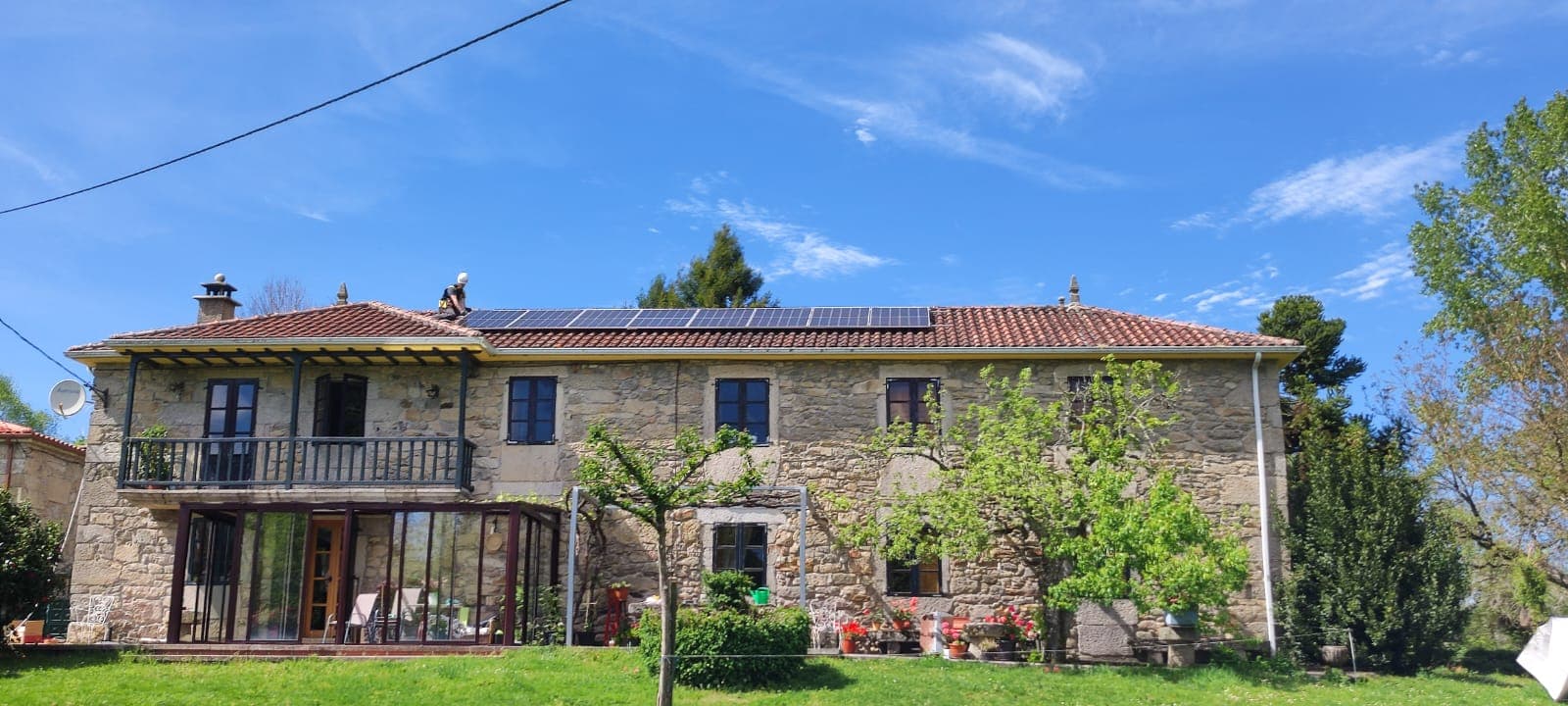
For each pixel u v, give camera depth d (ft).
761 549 57.26
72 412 60.03
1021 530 52.19
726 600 45.75
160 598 57.67
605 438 38.65
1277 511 56.08
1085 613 55.21
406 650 48.85
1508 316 65.31
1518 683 49.98
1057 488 49.80
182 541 53.42
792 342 59.36
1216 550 47.80
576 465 57.98
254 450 57.62
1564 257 69.15
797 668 43.70
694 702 39.70
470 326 62.90
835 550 56.80
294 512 53.83
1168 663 53.31
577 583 56.95
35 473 66.23
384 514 55.67
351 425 59.47
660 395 58.75
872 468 57.57
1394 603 51.49
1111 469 51.16
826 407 58.34
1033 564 52.60
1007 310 66.33
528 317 65.05
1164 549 46.39
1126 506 48.91
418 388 59.47
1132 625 55.06
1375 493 54.08
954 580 56.39
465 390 56.70
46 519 67.36
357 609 52.95
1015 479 50.26
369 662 46.98
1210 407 57.57
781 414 58.39
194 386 60.29
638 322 63.52
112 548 58.39
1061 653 52.31
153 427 59.16
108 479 59.31
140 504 57.06
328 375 59.62
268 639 52.54
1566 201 71.05
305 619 54.03
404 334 56.90
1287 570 55.36
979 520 50.57
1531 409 59.57
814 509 57.26
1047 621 53.31
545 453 58.23
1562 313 67.10
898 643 54.03
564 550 57.72
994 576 56.34
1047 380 57.88
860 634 53.11
